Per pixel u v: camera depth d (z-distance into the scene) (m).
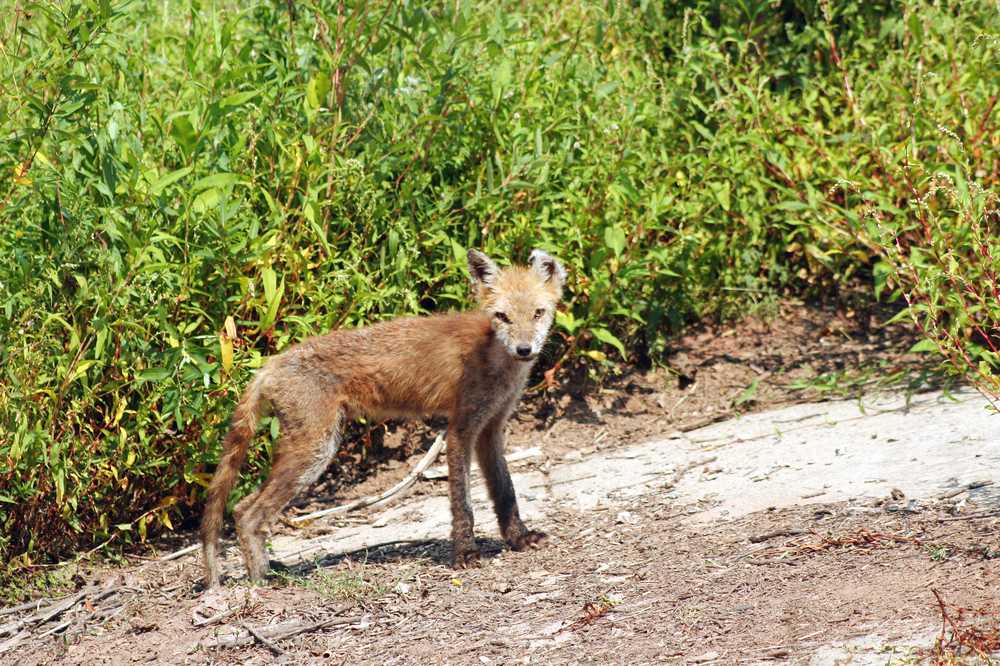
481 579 9.99
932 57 14.98
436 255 13.75
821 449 11.77
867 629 7.40
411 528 11.89
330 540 11.86
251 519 10.38
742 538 9.85
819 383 13.59
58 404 10.77
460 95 13.45
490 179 13.12
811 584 8.42
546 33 15.33
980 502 9.47
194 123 11.67
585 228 13.73
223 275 11.89
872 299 15.15
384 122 13.33
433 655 8.34
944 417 11.86
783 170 14.07
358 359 10.78
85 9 11.39
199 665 8.77
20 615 10.37
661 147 14.38
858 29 15.76
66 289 11.73
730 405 13.67
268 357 11.49
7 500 10.58
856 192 13.48
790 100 15.49
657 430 13.51
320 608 9.57
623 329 14.77
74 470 10.88
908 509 9.66
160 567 11.45
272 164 12.62
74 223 11.34
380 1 13.35
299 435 10.53
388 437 13.77
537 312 10.71
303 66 13.22
